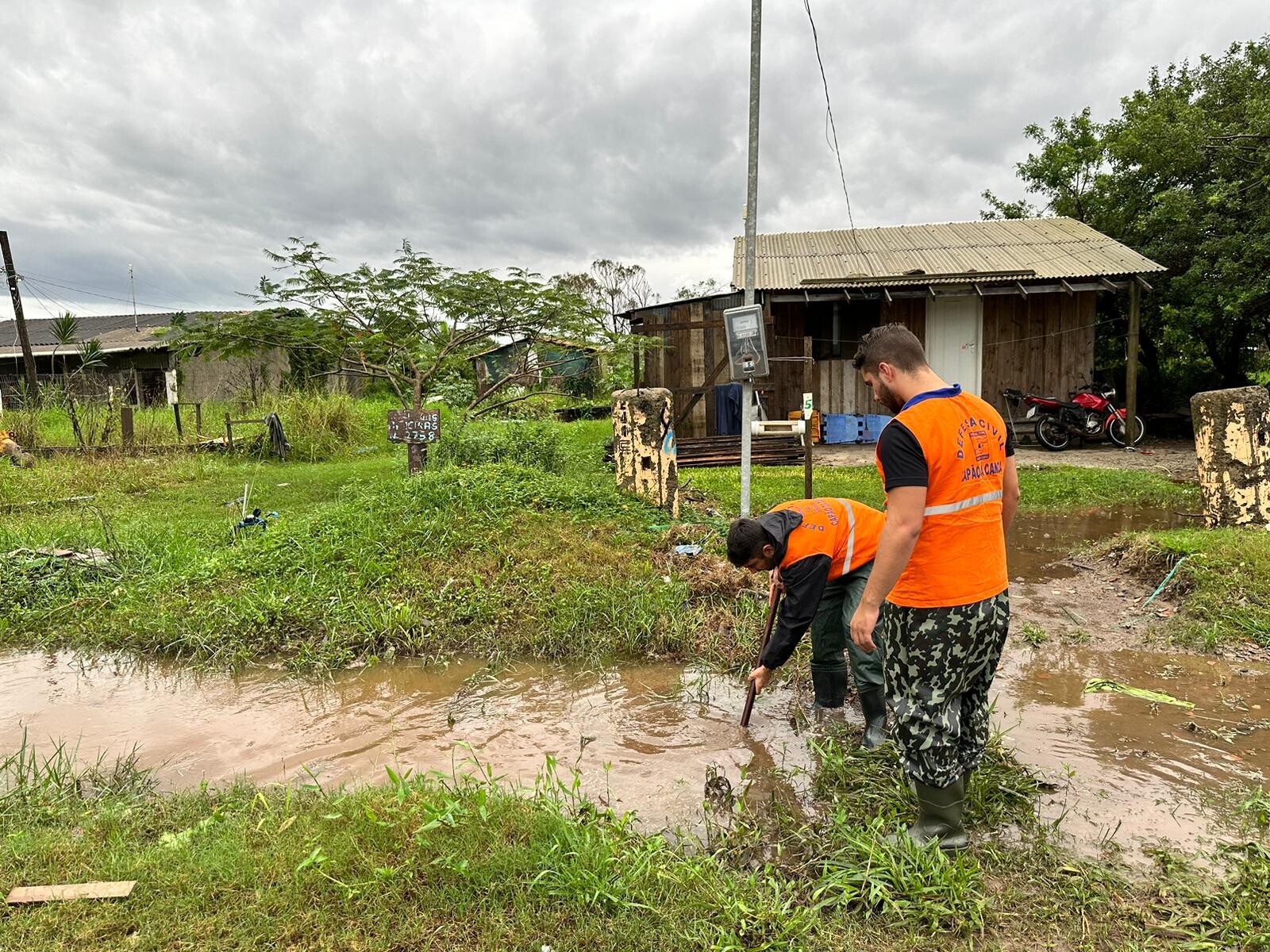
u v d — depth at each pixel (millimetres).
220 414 16312
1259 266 13008
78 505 9125
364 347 11656
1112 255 14117
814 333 14766
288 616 5137
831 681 3830
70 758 3572
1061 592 5684
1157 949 2191
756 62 5902
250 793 3094
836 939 2246
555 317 11211
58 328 16766
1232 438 6305
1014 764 3213
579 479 8477
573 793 3008
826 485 9461
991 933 2271
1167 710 3801
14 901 2322
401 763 3469
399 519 6406
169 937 2176
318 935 2188
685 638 4738
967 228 17047
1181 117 14320
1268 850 2615
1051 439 13453
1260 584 5012
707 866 2525
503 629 4969
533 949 2145
